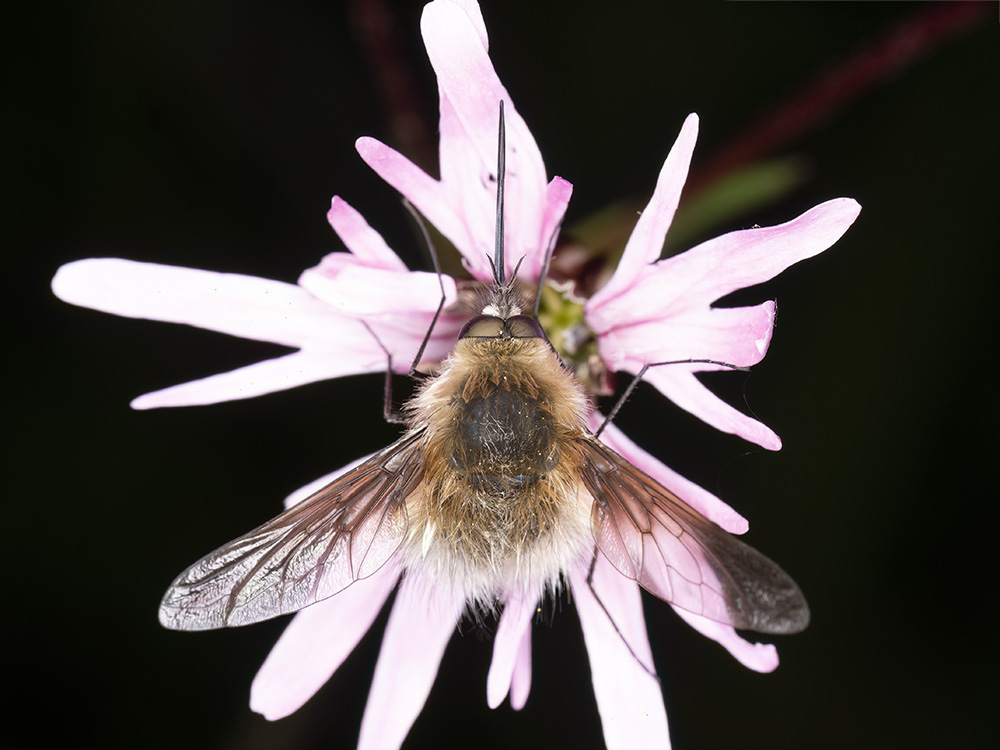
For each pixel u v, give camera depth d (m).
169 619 0.08
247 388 0.09
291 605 0.08
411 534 0.08
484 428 0.08
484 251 0.09
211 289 0.09
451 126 0.09
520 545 0.08
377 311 0.08
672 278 0.09
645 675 0.09
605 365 0.09
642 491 0.08
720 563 0.08
